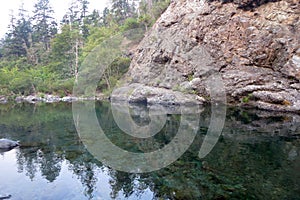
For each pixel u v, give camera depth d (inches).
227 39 679.1
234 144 293.7
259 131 355.9
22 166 241.4
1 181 207.2
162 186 195.0
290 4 588.7
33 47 1834.4
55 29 1979.6
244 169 218.8
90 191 189.8
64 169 233.8
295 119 450.9
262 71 618.2
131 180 208.4
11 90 1208.8
